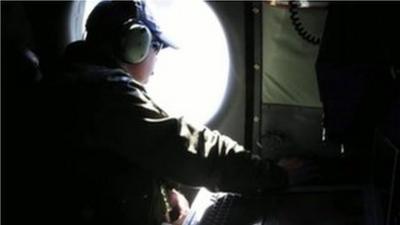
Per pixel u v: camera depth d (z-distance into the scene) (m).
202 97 1.79
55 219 1.26
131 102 1.15
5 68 1.53
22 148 1.28
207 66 1.76
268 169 1.23
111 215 1.25
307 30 1.61
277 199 1.38
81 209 1.24
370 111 1.29
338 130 1.34
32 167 1.27
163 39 1.35
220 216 1.34
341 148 1.63
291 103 1.75
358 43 1.27
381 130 1.25
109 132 1.15
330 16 1.33
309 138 1.78
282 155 1.81
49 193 1.26
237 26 1.68
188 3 1.69
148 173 1.25
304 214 1.31
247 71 1.73
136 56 1.25
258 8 1.63
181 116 1.20
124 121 1.14
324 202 1.36
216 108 1.80
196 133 1.18
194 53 1.75
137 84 1.21
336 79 1.28
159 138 1.14
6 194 1.30
